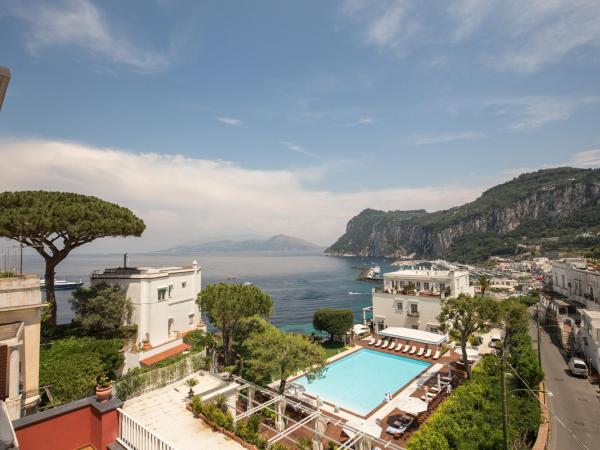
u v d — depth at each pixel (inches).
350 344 2031.3
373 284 7214.6
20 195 1200.2
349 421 1072.8
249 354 1395.2
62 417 451.2
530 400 973.2
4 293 615.5
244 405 994.1
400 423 1040.2
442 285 2236.7
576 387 1359.5
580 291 2247.8
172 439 508.1
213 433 528.4
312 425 1005.8
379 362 1740.9
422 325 2112.5
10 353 585.3
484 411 880.9
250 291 1317.7
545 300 2623.0
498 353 1558.8
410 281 2367.1
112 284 1360.7
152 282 1364.4
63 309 3966.5
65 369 802.2
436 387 1334.9
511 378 1087.0
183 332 1528.1
